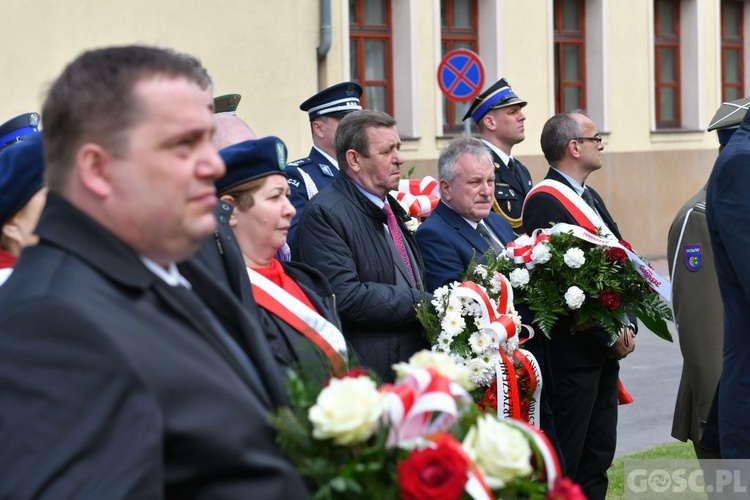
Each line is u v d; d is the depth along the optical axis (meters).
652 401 8.88
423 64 15.95
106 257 1.93
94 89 1.93
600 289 5.32
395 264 4.95
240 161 3.68
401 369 2.37
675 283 5.30
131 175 1.93
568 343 5.59
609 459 5.98
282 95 13.47
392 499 2.08
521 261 5.34
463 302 4.79
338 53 14.59
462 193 5.49
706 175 20.45
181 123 1.95
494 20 16.84
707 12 20.48
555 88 18.33
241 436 1.90
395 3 15.85
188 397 1.85
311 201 4.96
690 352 5.24
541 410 5.31
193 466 1.84
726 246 4.08
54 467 1.68
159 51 2.02
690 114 20.39
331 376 2.47
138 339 1.84
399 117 15.95
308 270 3.86
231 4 12.98
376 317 4.67
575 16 18.56
